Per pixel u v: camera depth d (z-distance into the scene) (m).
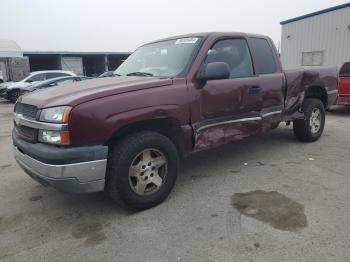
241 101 4.39
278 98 5.04
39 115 3.21
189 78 3.85
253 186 4.17
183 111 3.75
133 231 3.21
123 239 3.08
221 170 4.79
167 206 3.69
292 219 3.29
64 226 3.37
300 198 3.77
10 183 4.62
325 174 4.52
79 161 3.06
